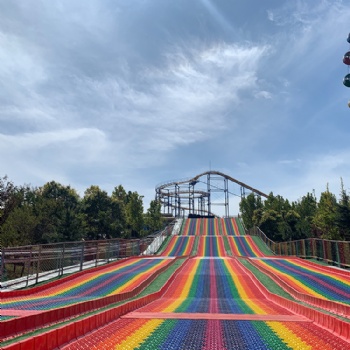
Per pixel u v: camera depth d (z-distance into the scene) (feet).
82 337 28.35
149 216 264.11
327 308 45.60
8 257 68.44
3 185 121.49
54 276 72.08
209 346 26.16
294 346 26.27
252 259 119.96
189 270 97.55
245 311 45.37
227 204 342.23
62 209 149.07
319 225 167.02
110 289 64.64
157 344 26.58
